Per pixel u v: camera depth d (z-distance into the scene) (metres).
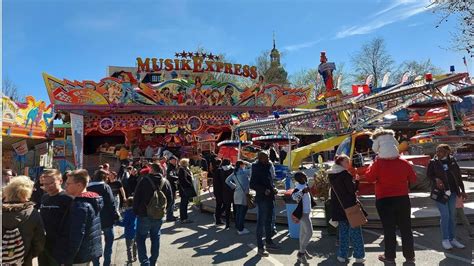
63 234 3.64
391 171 5.14
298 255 5.88
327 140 12.30
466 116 18.23
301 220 5.88
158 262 6.20
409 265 5.00
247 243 7.23
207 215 11.12
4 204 3.27
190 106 25.48
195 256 6.49
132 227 6.41
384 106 12.81
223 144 15.55
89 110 23.75
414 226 7.66
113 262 6.45
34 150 21.67
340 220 5.59
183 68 26.98
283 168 12.48
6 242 3.14
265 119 13.39
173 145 25.59
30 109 18.19
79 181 3.88
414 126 26.58
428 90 10.47
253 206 8.10
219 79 43.53
